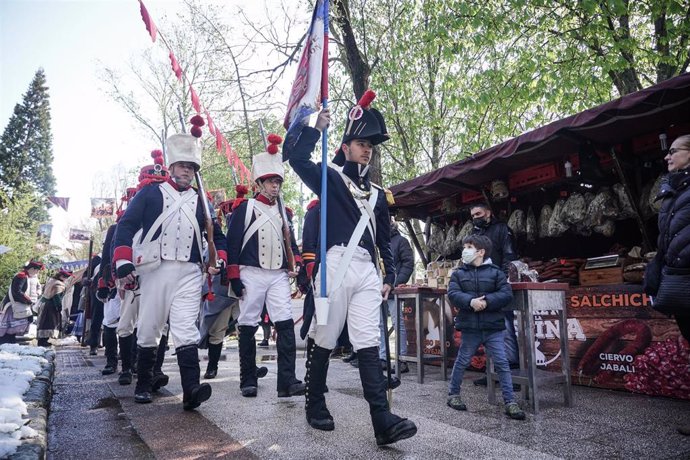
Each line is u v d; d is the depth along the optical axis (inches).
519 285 161.0
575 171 242.1
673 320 174.9
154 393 187.0
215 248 175.0
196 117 174.4
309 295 129.0
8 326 429.7
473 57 528.7
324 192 120.3
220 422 138.8
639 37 488.1
